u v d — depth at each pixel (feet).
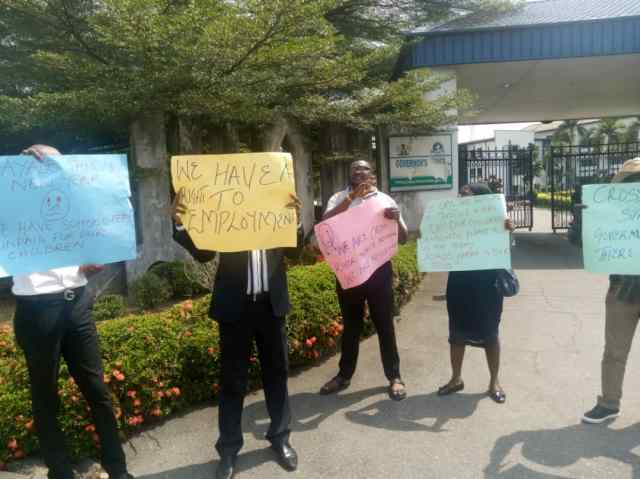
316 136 33.17
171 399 13.24
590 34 32.32
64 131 27.35
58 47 23.21
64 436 10.21
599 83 45.27
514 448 11.58
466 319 13.98
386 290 14.24
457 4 35.29
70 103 19.75
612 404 12.41
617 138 134.62
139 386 12.31
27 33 23.08
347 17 34.81
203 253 11.36
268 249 11.34
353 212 13.66
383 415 13.35
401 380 14.70
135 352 12.29
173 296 22.12
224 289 11.19
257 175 11.09
